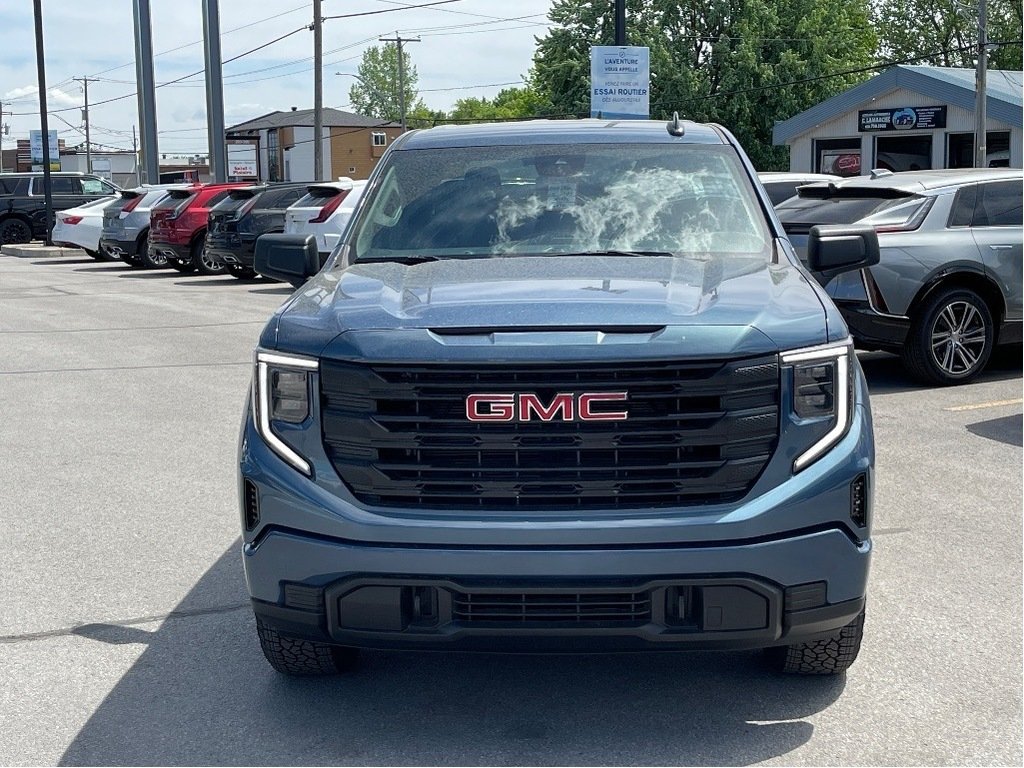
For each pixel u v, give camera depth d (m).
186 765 3.47
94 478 6.97
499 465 3.32
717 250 4.34
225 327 14.60
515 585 3.28
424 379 3.32
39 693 4.00
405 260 4.36
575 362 3.26
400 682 4.04
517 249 4.38
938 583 4.93
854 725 3.65
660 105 54.41
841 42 54.34
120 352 12.46
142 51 38.59
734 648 3.36
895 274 9.02
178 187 24.91
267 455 3.49
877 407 8.63
